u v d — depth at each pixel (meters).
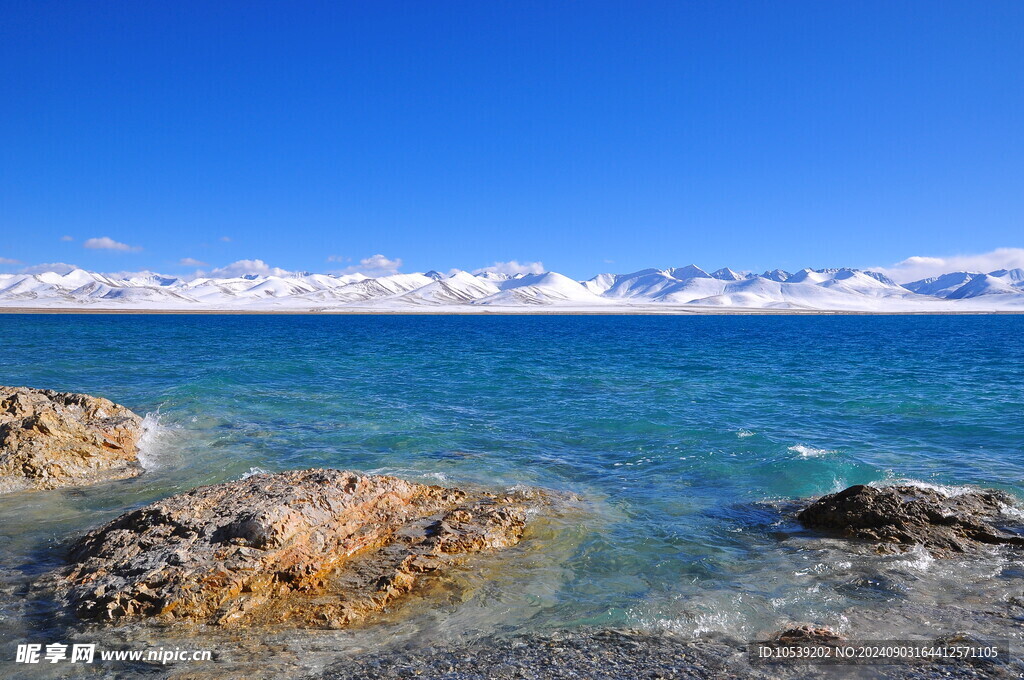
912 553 9.85
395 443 17.69
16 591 8.30
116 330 90.31
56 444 14.77
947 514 10.87
